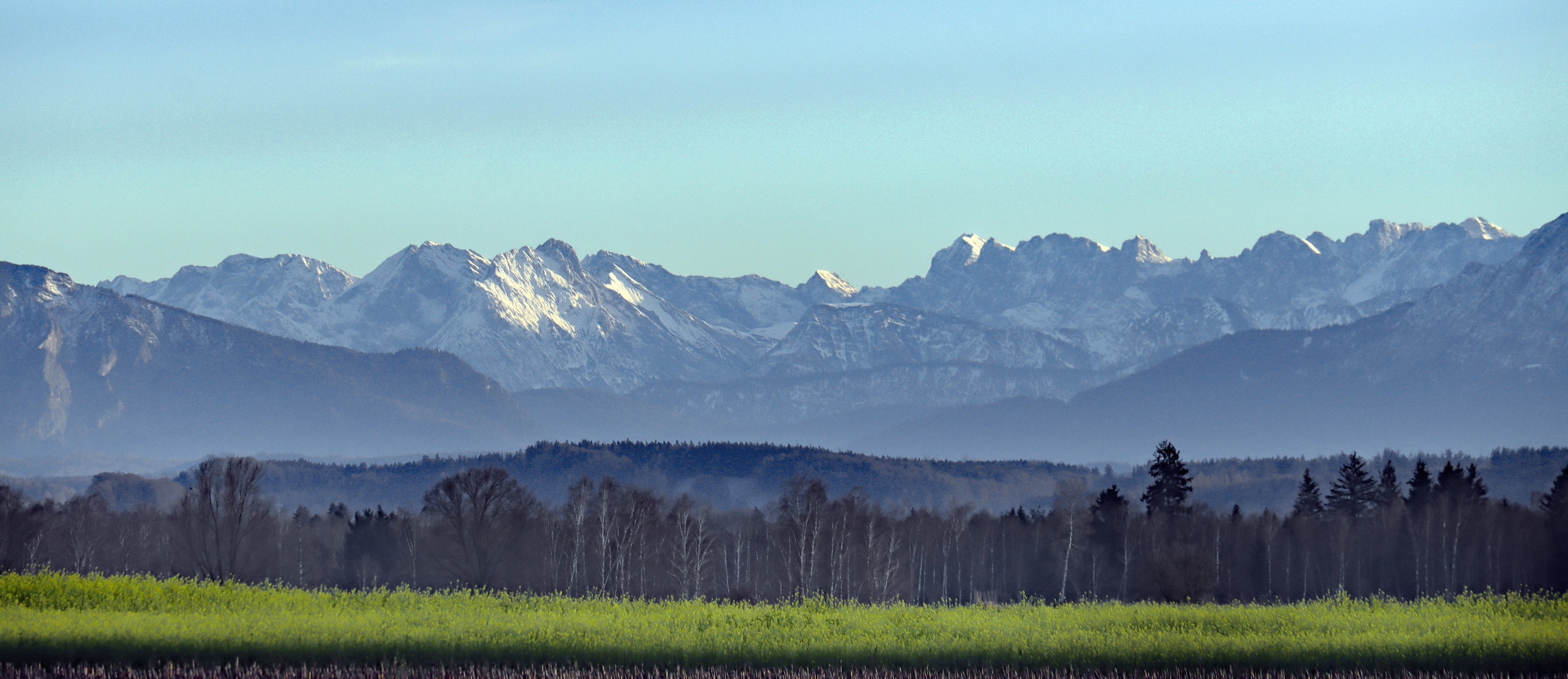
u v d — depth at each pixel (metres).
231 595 192.62
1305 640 162.62
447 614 180.38
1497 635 164.25
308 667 143.62
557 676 141.75
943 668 150.25
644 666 149.00
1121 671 149.25
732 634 166.62
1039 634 169.12
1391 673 147.62
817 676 144.38
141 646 146.00
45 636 148.75
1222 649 156.50
